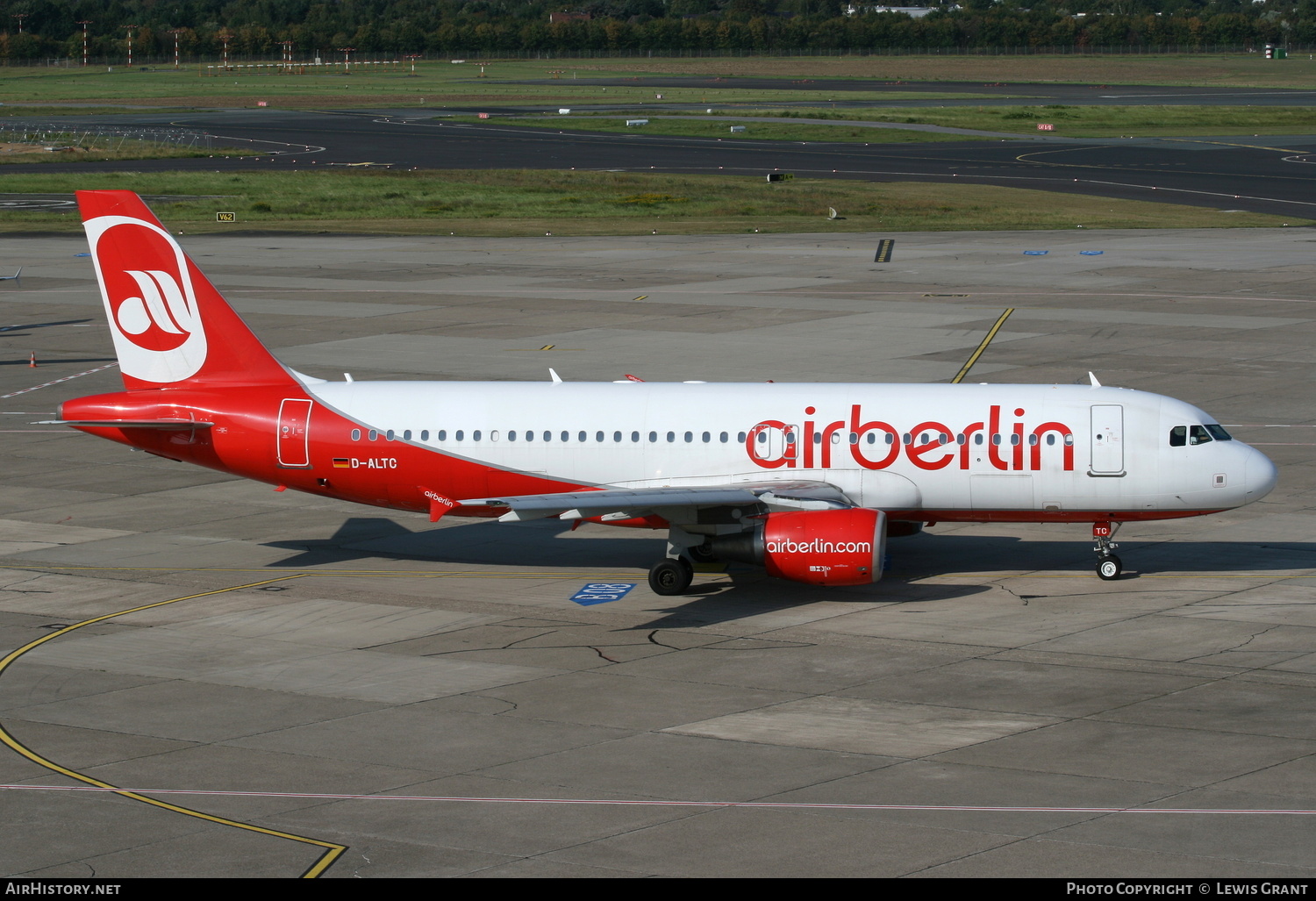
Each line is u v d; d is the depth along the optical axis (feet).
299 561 359.05
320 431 343.05
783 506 317.22
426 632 299.38
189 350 348.38
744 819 200.54
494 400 343.46
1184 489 319.68
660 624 303.89
